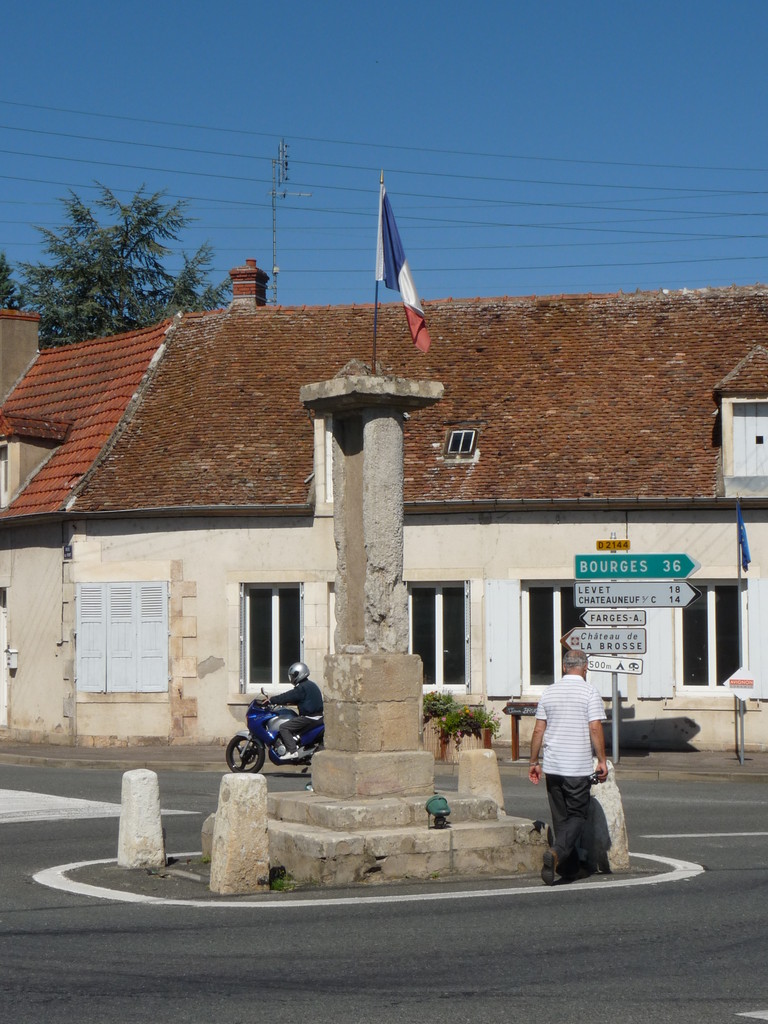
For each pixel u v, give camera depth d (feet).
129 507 80.02
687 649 76.54
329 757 36.63
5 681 87.51
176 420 84.58
